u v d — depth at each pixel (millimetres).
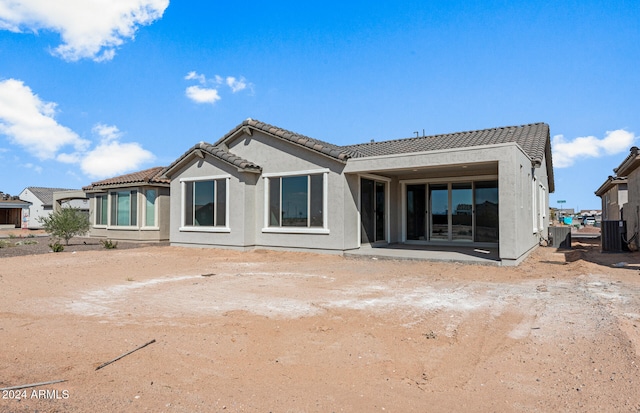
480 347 5035
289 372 4371
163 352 4922
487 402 3691
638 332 5305
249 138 16203
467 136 17422
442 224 16656
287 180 15211
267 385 4070
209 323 6047
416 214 17156
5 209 46062
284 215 15250
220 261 13320
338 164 14016
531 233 14836
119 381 4133
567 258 13578
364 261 12883
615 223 15250
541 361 4570
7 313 6703
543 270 10945
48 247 19078
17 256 14758
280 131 15227
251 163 15617
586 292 7941
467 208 16188
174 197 17562
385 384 4082
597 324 5723
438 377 4230
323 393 3898
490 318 6227
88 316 6496
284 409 3592
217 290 8492
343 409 3594
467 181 16141
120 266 12062
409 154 12750
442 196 16688
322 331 5641
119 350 4988
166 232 21812
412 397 3811
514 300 7406
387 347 5047
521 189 12414
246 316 6398
